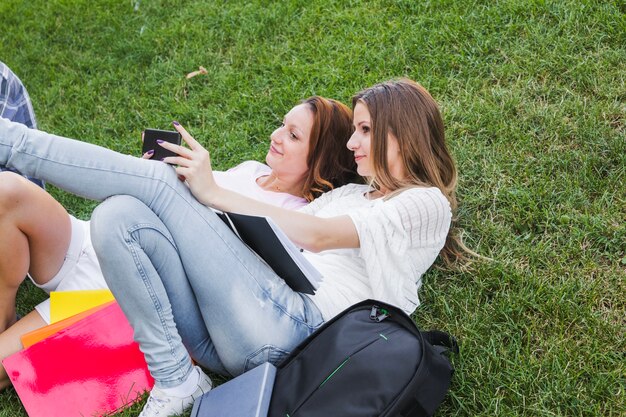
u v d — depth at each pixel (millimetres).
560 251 2695
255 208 2209
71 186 2096
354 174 2922
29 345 2408
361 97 2502
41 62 4414
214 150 3541
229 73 3955
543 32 3541
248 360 2189
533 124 3178
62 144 2098
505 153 3088
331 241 2256
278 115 3641
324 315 2316
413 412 1974
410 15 3912
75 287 2596
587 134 3023
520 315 2490
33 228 2344
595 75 3258
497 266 2658
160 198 2096
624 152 2924
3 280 2371
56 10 4785
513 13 3650
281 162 2891
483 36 3615
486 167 3059
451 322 2541
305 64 3854
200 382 2240
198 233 2105
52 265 2527
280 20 4168
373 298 2344
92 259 2615
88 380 2357
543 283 2551
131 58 4258
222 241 2133
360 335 2045
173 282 2119
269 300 2176
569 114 3166
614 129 3045
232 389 2102
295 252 2092
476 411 2213
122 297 2068
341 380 1958
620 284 2520
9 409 2377
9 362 2352
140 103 3947
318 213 2643
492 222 2867
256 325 2143
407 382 1924
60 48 4504
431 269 2760
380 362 1955
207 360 2309
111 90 4082
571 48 3395
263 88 3820
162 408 2180
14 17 4805
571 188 2875
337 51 3844
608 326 2379
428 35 3754
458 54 3602
